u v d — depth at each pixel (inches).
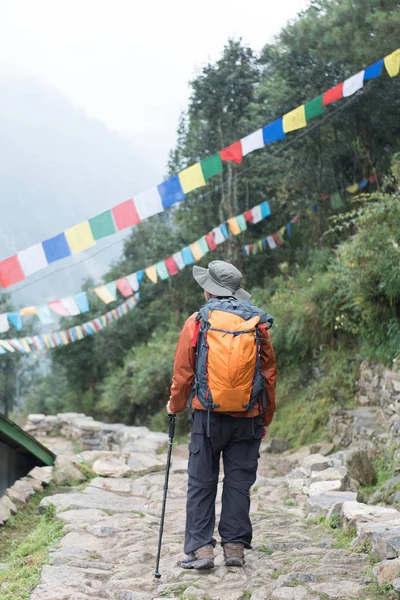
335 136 631.2
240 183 875.4
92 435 625.0
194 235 958.4
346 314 470.6
